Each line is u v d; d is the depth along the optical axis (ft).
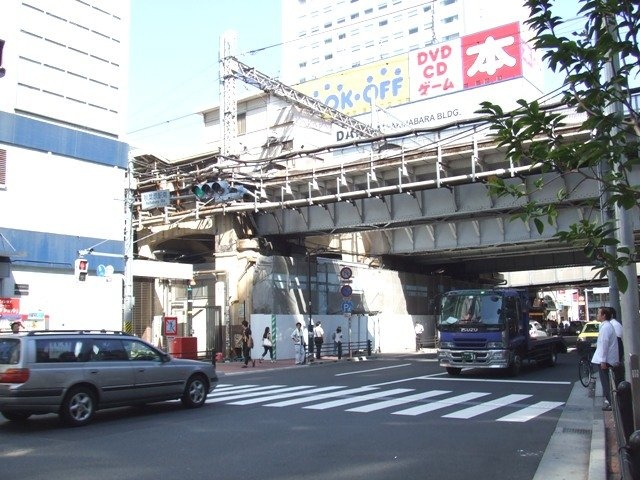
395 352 127.54
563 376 65.00
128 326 72.79
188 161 120.98
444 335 66.85
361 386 56.80
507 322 64.34
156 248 121.70
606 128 13.75
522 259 154.92
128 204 75.25
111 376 38.01
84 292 77.71
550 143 14.42
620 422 18.62
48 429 35.17
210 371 44.68
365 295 126.72
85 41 80.12
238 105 146.61
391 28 310.86
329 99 192.03
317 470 24.47
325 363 92.32
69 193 76.95
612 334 35.40
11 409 34.22
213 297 108.68
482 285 180.34
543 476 23.13
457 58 175.22
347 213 96.48
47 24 75.56
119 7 85.35
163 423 36.81
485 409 40.78
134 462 26.23
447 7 292.20
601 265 13.79
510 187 14.93
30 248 72.02
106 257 80.69
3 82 70.64
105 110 82.12
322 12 336.49
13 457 27.50
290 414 39.75
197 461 26.32
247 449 28.71
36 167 73.61
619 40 13.85
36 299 72.49
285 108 138.21
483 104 14.71
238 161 93.30
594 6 13.56
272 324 101.55
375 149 109.19
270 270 102.94
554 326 160.66
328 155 130.41
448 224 111.86
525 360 71.05
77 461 26.53
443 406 42.52
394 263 140.97
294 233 104.06
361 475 23.61
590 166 14.37
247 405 44.60
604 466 22.33
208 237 119.96
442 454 27.17
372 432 32.78
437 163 81.20
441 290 156.46
